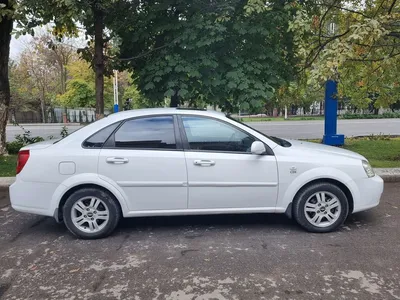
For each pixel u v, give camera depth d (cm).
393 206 545
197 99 895
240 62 827
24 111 3731
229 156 432
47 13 639
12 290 313
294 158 436
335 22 890
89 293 306
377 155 976
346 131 2006
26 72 3666
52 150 425
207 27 755
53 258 379
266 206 439
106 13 762
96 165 421
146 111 449
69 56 3659
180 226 471
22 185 424
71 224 428
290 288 309
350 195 443
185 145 434
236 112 917
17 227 481
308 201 438
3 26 939
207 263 360
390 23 674
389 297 293
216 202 434
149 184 425
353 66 868
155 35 853
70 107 3697
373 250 386
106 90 3688
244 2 791
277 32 838
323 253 380
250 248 396
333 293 300
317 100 4153
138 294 304
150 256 379
